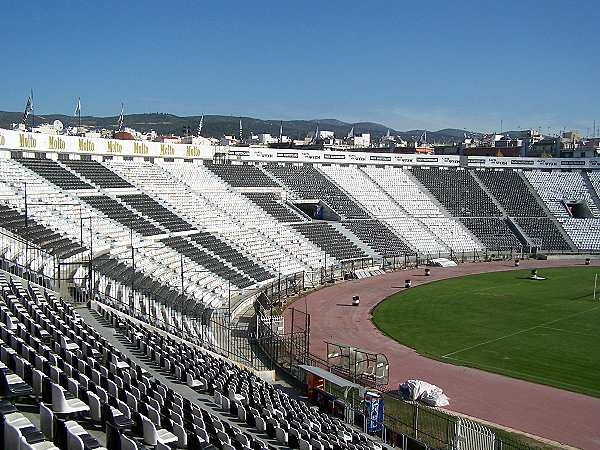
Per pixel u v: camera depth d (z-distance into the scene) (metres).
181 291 61.88
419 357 52.72
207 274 71.62
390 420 36.75
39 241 56.34
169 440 19.36
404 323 65.00
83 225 66.69
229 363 42.16
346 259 98.19
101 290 50.16
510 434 36.12
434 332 61.22
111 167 91.19
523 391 44.31
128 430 18.94
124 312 45.12
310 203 114.44
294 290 79.56
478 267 104.44
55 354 24.66
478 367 49.88
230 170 112.62
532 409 40.91
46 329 28.59
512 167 142.12
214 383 31.62
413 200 125.88
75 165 85.38
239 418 27.73
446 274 97.19
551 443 35.16
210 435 22.19
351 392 40.44
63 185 76.25
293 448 25.00
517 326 63.09
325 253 97.12
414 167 138.38
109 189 82.44
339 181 124.69
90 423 19.33
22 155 80.75
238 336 55.66
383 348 55.50
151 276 61.59
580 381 46.25
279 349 50.28
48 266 51.56
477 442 32.75
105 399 20.67
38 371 19.61
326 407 37.66
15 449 14.52
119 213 76.19
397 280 91.50
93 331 33.66
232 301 67.75
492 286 86.31
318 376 39.19
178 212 86.56
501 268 103.38
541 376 47.47
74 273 51.50
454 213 124.75
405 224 116.75
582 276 94.50
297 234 99.19
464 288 84.94
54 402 18.81
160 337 39.66
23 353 22.81
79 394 20.16
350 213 114.69
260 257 85.00
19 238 54.81
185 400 26.03
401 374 48.12
